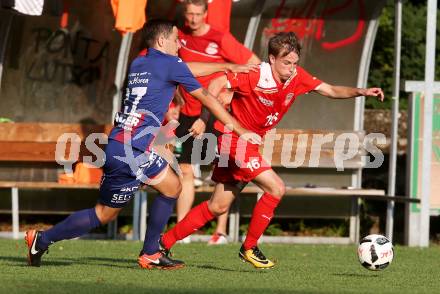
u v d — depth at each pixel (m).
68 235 30.17
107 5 51.25
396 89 49.97
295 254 41.66
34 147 49.91
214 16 44.56
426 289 27.33
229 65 31.55
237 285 26.62
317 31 52.25
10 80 51.31
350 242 52.59
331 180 53.22
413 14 63.62
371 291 26.05
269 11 51.53
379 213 56.69
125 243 44.94
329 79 52.81
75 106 51.91
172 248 43.06
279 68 31.17
